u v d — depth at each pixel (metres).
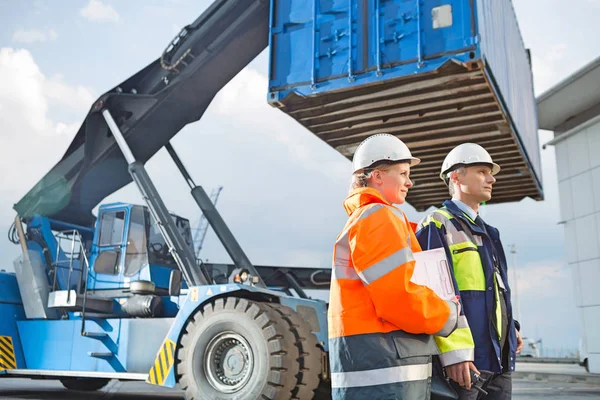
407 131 6.00
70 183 7.65
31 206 7.77
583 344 14.45
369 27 5.07
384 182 2.09
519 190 8.59
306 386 4.98
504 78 5.96
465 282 2.44
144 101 7.12
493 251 2.58
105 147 7.29
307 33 5.41
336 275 1.93
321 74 5.26
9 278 7.23
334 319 1.91
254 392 4.80
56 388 8.50
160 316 6.12
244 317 5.03
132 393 7.87
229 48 6.84
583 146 15.10
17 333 6.96
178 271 5.91
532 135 8.54
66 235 7.83
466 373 2.10
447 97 5.18
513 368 2.45
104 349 6.14
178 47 6.97
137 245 6.51
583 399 7.05
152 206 6.28
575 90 14.16
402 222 1.90
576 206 15.16
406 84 4.96
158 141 7.42
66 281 7.22
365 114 5.59
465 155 2.69
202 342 5.21
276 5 5.67
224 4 6.76
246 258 6.74
